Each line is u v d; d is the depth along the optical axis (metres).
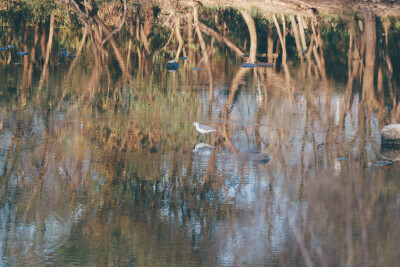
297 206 8.71
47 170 10.32
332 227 7.94
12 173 10.16
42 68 20.44
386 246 7.31
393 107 14.98
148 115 13.92
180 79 18.72
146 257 7.26
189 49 26.62
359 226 7.93
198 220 8.30
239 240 7.64
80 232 7.98
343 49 26.59
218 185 9.62
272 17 28.86
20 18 32.81
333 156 11.08
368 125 13.30
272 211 8.54
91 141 11.91
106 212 8.62
